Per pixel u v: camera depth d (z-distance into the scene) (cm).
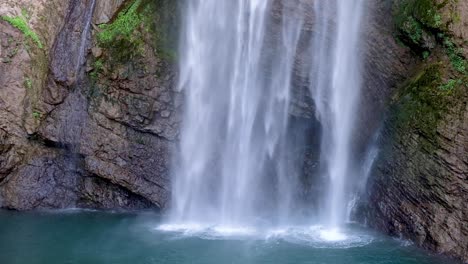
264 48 1394
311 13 1318
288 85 1414
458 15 1147
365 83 1327
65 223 1368
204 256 1163
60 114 1461
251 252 1186
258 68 1421
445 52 1169
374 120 1326
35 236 1274
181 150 1462
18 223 1359
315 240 1258
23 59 1433
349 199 1385
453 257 1140
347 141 1384
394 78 1277
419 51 1224
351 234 1285
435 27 1164
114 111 1439
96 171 1456
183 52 1452
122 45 1441
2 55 1420
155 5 1454
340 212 1398
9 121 1427
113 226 1352
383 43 1272
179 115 1453
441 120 1141
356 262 1127
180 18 1452
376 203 1307
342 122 1384
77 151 1464
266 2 1352
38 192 1467
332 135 1409
